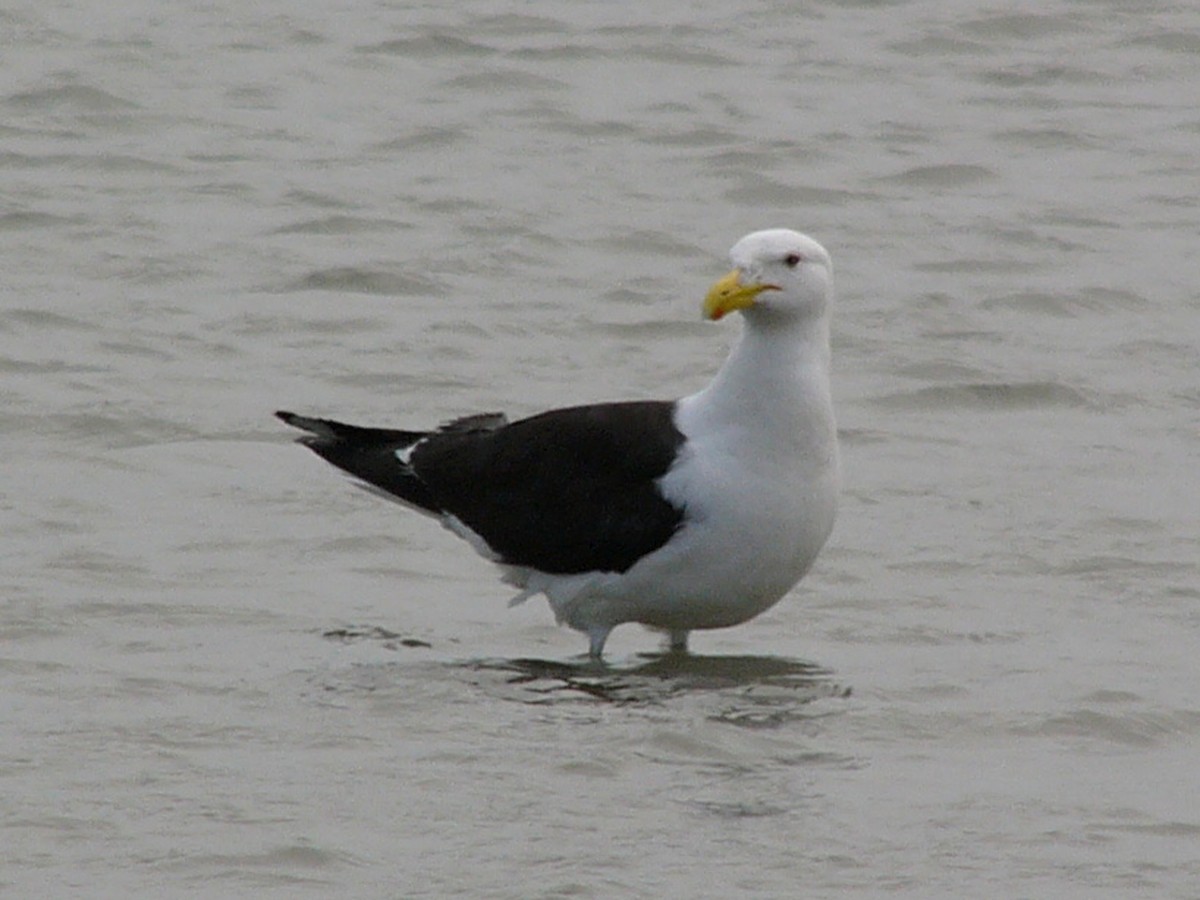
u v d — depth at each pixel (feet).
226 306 70.28
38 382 62.95
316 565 51.13
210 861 36.17
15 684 43.75
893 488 56.49
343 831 37.32
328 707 42.96
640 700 43.96
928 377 64.85
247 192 81.25
